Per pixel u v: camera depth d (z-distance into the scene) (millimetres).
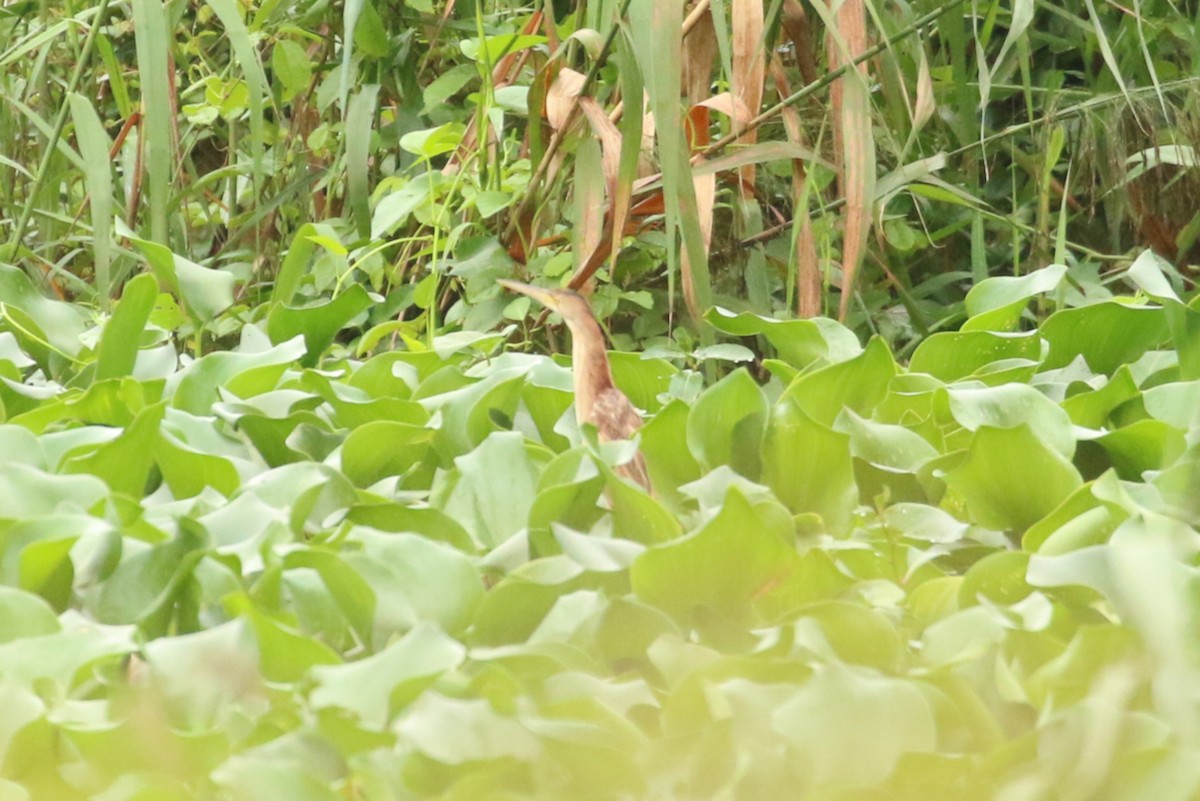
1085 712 1528
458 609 1809
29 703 1523
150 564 1855
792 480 2285
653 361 3195
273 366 2775
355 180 4469
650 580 1760
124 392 2643
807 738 1482
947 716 1582
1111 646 1633
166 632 1781
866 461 2393
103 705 1565
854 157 3736
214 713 1575
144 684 1562
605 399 2975
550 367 3029
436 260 4512
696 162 4254
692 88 4383
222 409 2494
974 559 2156
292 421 2484
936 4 4523
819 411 2625
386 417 2598
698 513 2311
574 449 2174
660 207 4418
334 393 2605
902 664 1698
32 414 2586
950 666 1633
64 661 1582
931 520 2133
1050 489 2180
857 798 1451
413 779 1512
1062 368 3127
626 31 3529
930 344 3045
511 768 1499
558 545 1977
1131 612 1651
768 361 2887
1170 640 1623
